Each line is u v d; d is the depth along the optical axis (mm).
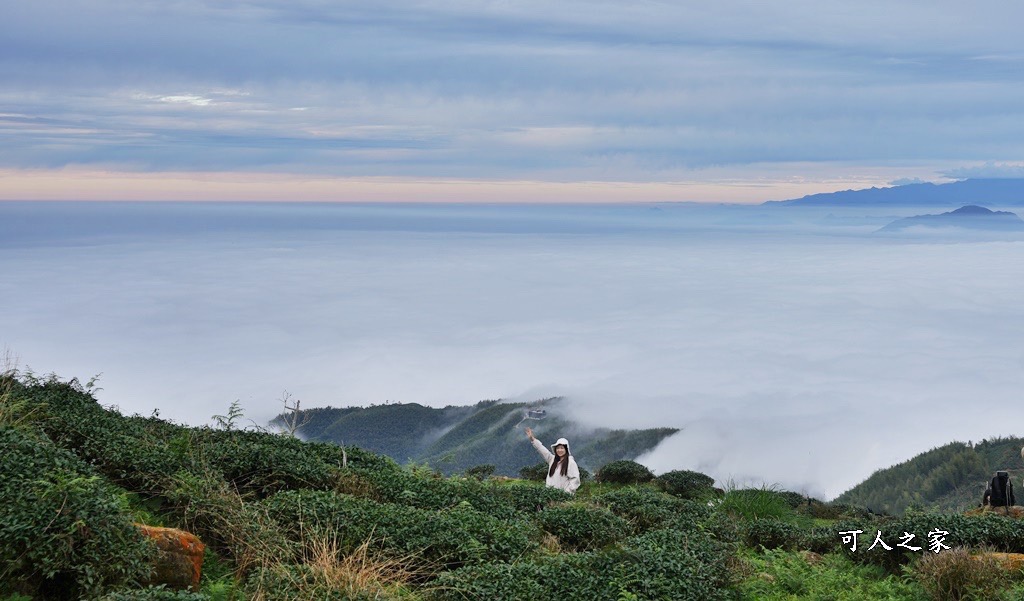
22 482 6809
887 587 9570
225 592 6918
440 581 7742
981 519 11180
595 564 8203
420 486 11742
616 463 22859
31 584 6168
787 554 11211
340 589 6984
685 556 8789
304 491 9672
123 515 6844
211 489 8852
